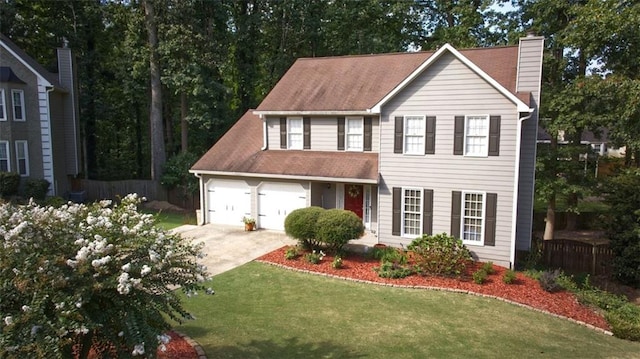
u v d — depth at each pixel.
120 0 31.98
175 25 28.33
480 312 12.38
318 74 22.67
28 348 5.27
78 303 5.53
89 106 34.66
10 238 5.88
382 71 21.41
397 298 13.12
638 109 17.59
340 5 33.53
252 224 21.00
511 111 15.61
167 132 37.59
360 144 20.14
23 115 26.11
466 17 27.78
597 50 19.67
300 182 20.22
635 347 11.10
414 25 34.81
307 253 16.81
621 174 19.69
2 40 25.47
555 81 22.23
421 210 17.38
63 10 32.38
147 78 31.34
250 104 35.19
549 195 22.06
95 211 7.72
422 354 9.69
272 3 32.47
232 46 33.59
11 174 24.39
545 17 21.56
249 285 13.89
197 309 11.77
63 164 29.48
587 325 12.24
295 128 21.44
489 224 16.41
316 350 9.60
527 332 11.28
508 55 18.97
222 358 8.90
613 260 17.23
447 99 16.52
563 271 16.83
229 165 21.66
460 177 16.66
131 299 6.21
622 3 19.27
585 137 36.97
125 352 6.29
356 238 16.44
